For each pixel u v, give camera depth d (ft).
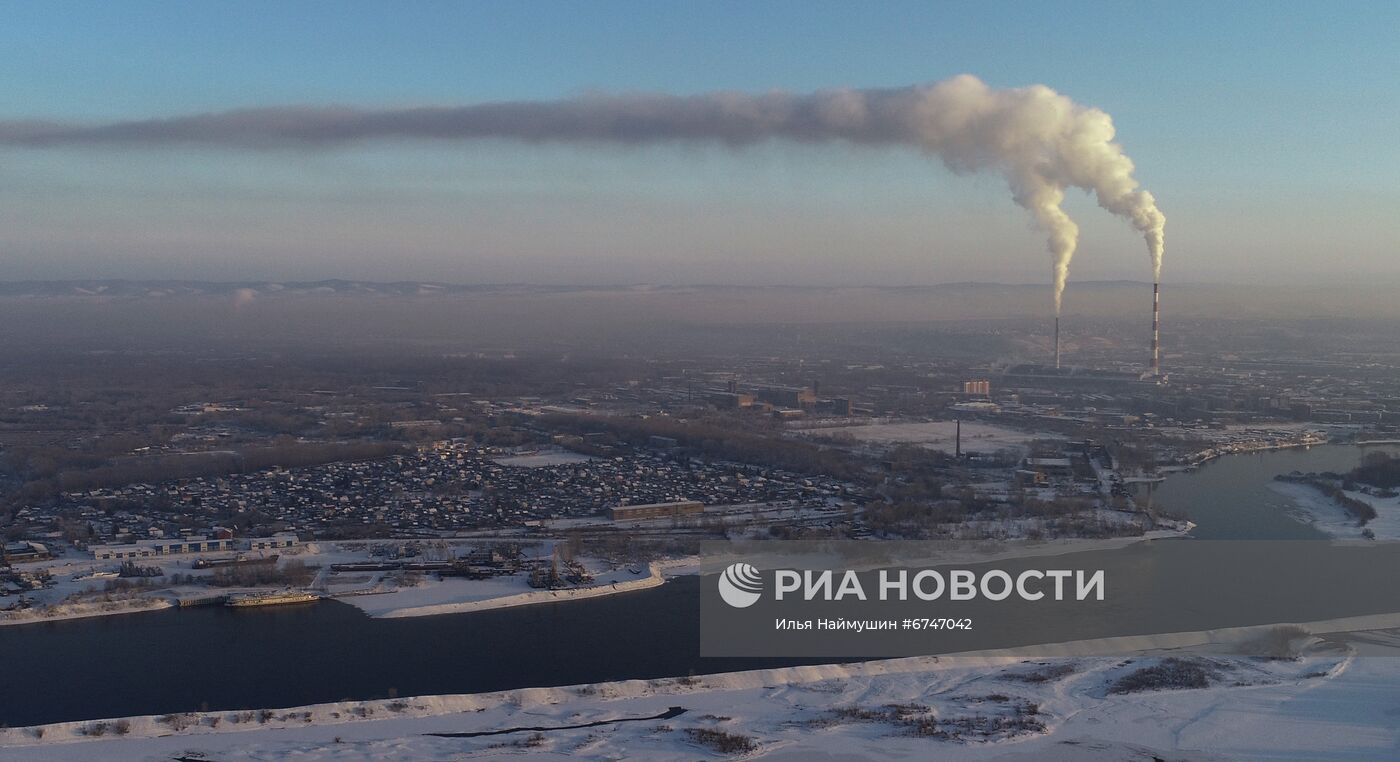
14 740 526.98
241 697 601.21
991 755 509.35
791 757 506.89
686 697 593.83
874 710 568.41
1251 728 541.34
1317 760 506.07
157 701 594.65
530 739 527.40
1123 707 569.23
